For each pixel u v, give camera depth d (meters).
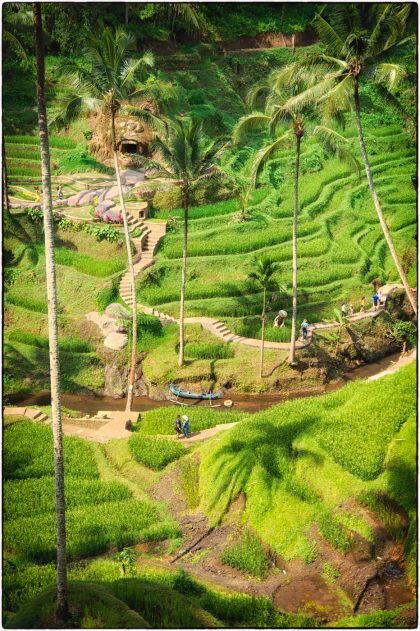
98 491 40.84
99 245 64.69
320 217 72.19
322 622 31.59
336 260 66.75
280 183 75.56
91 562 35.69
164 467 42.91
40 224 66.62
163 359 56.34
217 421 48.44
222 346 57.53
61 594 28.75
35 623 28.53
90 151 76.44
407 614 31.44
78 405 54.75
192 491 40.47
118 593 31.39
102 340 57.84
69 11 81.75
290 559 35.12
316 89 41.16
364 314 61.66
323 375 56.28
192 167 51.94
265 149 50.06
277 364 55.78
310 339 57.91
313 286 64.00
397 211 74.56
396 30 40.34
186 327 58.81
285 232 68.44
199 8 87.88
